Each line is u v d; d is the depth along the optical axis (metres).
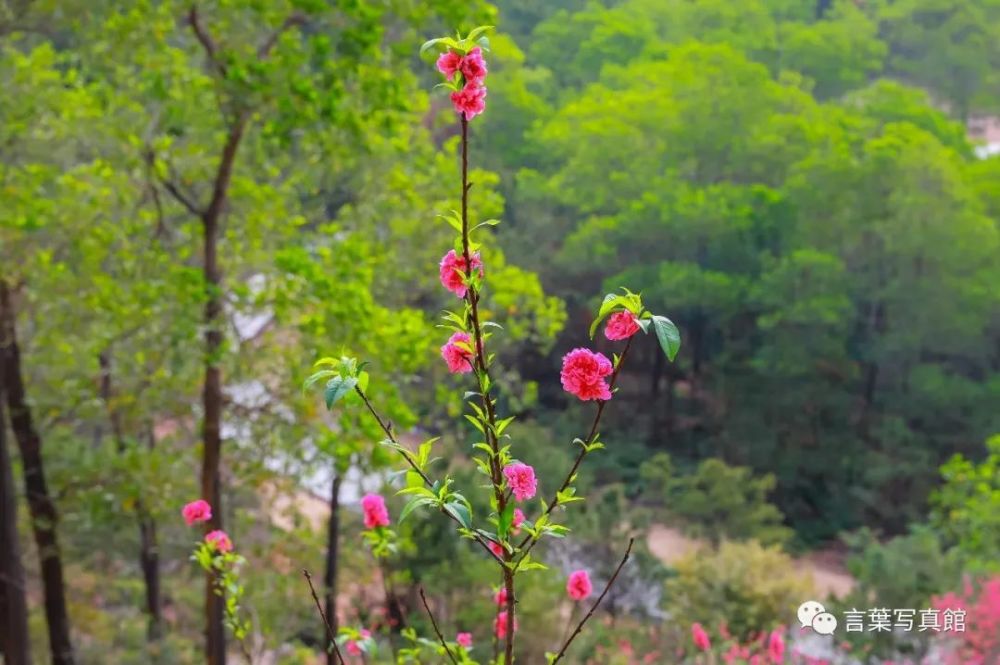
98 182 11.21
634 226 29.22
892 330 28.05
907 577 12.91
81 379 11.95
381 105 10.66
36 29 10.47
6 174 10.35
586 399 2.53
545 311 13.91
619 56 40.56
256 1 9.76
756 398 28.09
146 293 10.40
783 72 37.34
